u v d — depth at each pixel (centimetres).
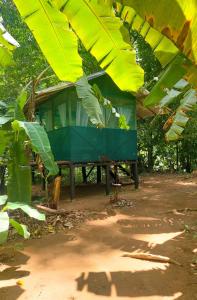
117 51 236
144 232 635
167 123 648
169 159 1905
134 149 1185
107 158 1098
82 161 1045
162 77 266
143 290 393
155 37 209
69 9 219
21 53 1398
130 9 200
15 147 614
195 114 1262
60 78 272
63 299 375
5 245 568
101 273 444
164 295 380
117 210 830
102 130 1095
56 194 822
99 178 1408
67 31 245
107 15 218
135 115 1186
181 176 1573
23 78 1400
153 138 1686
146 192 1102
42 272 454
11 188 608
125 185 1280
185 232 627
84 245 568
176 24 140
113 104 1119
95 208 861
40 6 235
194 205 867
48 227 676
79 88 681
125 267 463
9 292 394
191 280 416
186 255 503
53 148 1108
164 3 137
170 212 795
